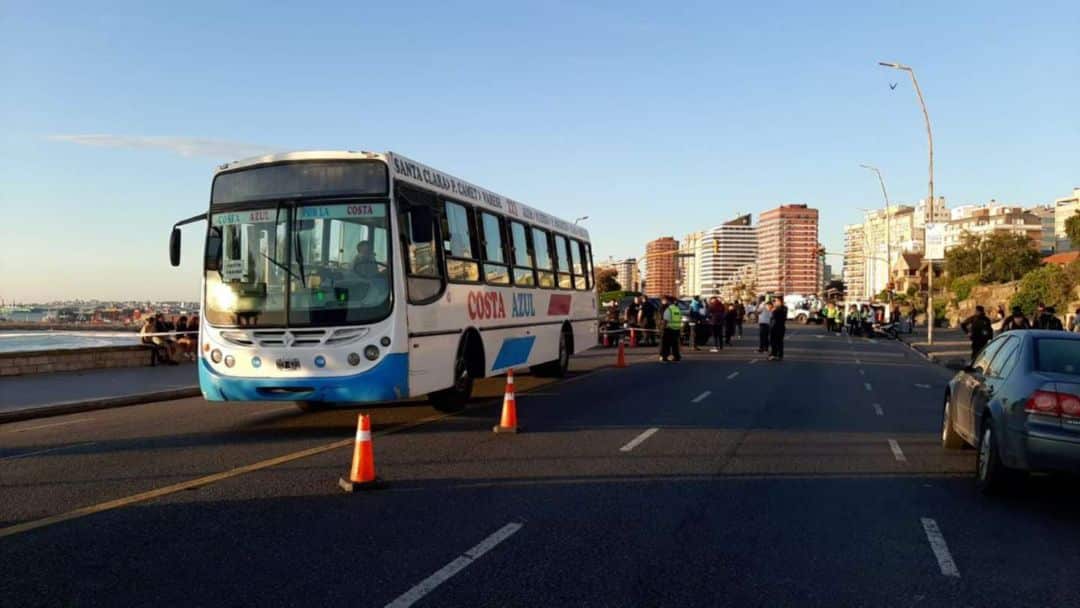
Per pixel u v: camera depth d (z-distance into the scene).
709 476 8.80
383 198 11.02
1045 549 6.39
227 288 11.12
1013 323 20.78
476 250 13.88
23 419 13.78
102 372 20.78
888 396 17.61
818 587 5.41
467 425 11.99
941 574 5.74
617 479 8.52
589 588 5.28
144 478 8.32
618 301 40.75
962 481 8.91
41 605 4.83
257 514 6.92
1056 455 7.32
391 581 5.32
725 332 36.88
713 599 5.14
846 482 8.72
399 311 10.91
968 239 107.00
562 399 15.45
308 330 10.78
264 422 12.38
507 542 6.22
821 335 53.41
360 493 7.71
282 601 4.93
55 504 7.24
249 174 11.38
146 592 5.06
